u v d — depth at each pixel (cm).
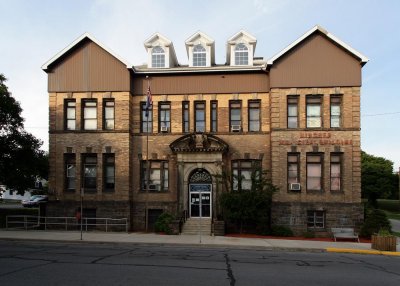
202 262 1455
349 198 2736
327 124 2789
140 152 2988
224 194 2614
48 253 1622
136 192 2953
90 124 2964
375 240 2016
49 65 2956
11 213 3488
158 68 3003
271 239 2383
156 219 2931
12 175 2794
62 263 1363
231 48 3069
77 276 1141
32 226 2977
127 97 2920
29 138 2950
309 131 2794
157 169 2989
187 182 2903
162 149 2973
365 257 1788
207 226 2705
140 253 1677
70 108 2989
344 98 2794
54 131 2939
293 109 2852
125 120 2908
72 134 2931
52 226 2880
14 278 1102
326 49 2831
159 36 3091
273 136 2805
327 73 2814
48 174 2953
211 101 2994
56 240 2116
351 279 1214
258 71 2956
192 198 2936
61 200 2898
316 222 2764
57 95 2962
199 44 3081
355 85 2791
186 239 2239
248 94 2966
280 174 2778
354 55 2791
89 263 1373
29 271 1205
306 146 2786
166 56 3086
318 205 2744
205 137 2869
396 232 3453
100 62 2955
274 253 1830
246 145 2928
